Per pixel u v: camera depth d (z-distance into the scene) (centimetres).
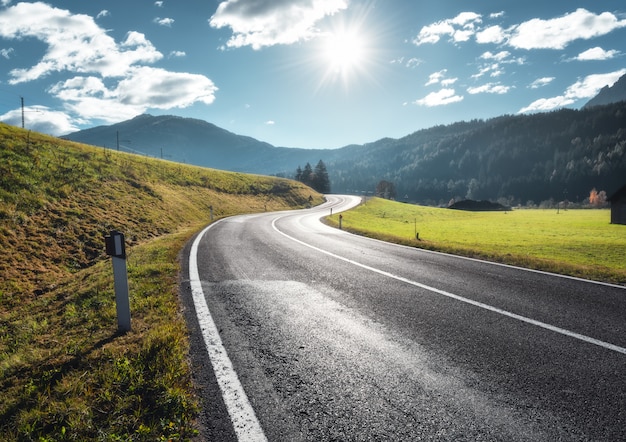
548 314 489
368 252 1099
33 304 696
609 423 252
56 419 264
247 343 397
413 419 260
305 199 7400
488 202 11031
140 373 319
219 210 3725
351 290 626
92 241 1367
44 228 1295
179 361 343
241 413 268
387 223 4953
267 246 1219
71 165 2241
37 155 2084
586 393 291
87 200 1777
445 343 395
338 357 362
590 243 2622
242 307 526
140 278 702
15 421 264
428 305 536
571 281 693
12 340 477
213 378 320
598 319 467
